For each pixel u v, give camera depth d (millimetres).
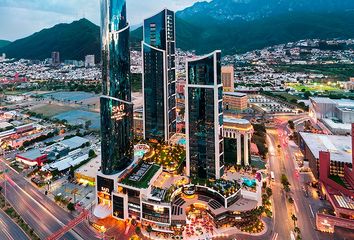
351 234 187125
